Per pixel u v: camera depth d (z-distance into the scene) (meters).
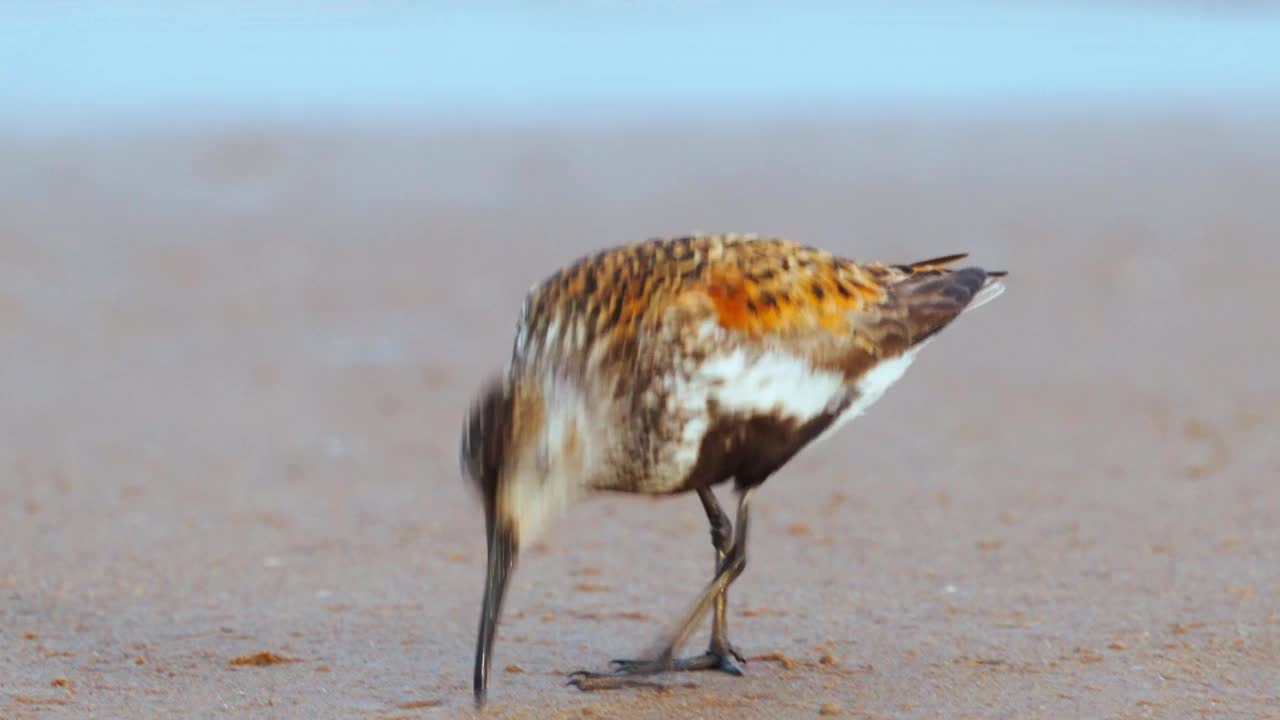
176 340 18.70
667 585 11.69
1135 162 27.47
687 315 8.95
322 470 14.71
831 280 9.65
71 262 21.59
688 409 9.01
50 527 13.01
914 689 9.48
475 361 17.98
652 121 31.22
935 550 12.35
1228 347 18.08
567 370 8.84
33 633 10.59
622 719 9.12
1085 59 36.81
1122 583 11.45
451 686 9.62
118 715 9.16
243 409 16.45
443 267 21.59
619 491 9.33
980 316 19.44
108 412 16.30
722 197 25.14
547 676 9.80
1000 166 27.34
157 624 10.81
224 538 12.80
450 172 27.05
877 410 16.28
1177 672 9.69
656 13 38.75
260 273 21.33
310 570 12.05
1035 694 9.37
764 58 36.44
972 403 16.42
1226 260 21.56
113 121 29.78
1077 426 15.64
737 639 10.48
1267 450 14.73
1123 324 19.03
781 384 9.24
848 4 40.28
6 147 27.80
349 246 22.61
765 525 13.05
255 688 9.59
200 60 33.81
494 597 8.76
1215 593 11.16
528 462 8.73
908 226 23.31
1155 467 14.37
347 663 10.04
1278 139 29.03
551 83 34.03
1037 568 11.86
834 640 10.41
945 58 36.81
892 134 30.08
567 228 23.44
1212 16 39.91
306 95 32.25
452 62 35.19
